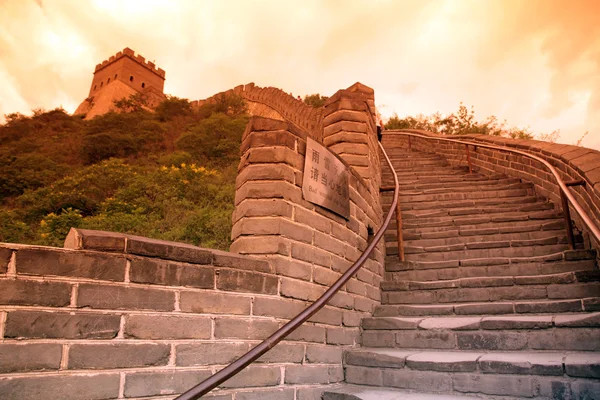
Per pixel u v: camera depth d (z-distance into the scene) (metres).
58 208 10.22
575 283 3.95
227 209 9.04
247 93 30.95
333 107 5.45
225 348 2.38
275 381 2.62
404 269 5.07
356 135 5.14
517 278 4.18
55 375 1.72
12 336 1.65
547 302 3.63
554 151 6.30
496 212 6.44
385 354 3.21
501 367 2.79
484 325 3.41
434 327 3.53
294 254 2.98
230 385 2.36
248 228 2.94
